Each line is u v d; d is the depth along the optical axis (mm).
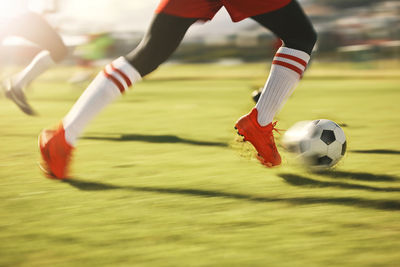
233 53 18812
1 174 2725
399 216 1995
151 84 10500
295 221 1942
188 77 12742
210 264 1551
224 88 9461
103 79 2408
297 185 2492
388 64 16078
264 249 1664
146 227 1884
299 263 1553
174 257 1604
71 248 1680
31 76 4141
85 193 2350
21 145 3637
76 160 3115
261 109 2611
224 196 2297
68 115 2461
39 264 1554
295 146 2768
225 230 1848
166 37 2369
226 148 3500
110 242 1733
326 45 17516
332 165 2777
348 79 11453
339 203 2178
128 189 2422
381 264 1539
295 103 6809
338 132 2789
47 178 2625
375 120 5055
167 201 2221
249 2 2391
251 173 2750
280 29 2484
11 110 6035
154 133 4227
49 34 3842
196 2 2340
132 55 2418
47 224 1918
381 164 2982
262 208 2113
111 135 4121
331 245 1691
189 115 5512
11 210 2092
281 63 2559
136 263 1559
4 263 1562
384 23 17391
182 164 2994
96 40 13367
